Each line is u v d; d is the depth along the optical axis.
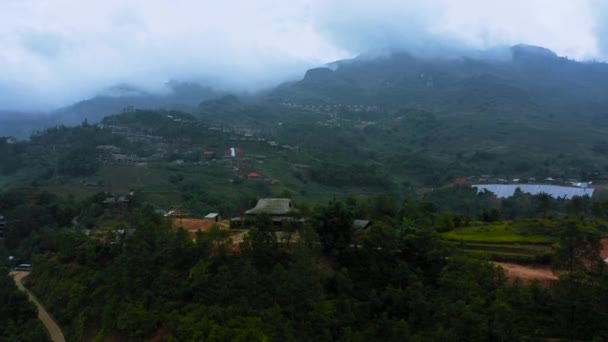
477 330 39.97
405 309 48.41
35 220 101.31
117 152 186.00
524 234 70.50
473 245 66.06
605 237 64.81
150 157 187.88
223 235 54.66
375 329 45.75
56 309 62.53
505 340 39.88
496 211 90.44
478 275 48.56
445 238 69.75
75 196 127.12
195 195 130.00
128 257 57.06
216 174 163.75
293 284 46.56
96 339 49.38
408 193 168.00
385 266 55.28
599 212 88.56
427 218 77.38
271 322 42.16
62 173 166.12
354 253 57.22
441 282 50.56
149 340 45.22
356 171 181.00
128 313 47.94
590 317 41.44
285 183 164.62
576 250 45.69
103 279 59.00
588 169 183.12
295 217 63.69
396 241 57.25
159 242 56.19
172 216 91.69
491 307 42.03
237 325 40.78
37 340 53.78
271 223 56.12
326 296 50.16
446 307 44.41
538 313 44.09
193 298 48.12
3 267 79.62
